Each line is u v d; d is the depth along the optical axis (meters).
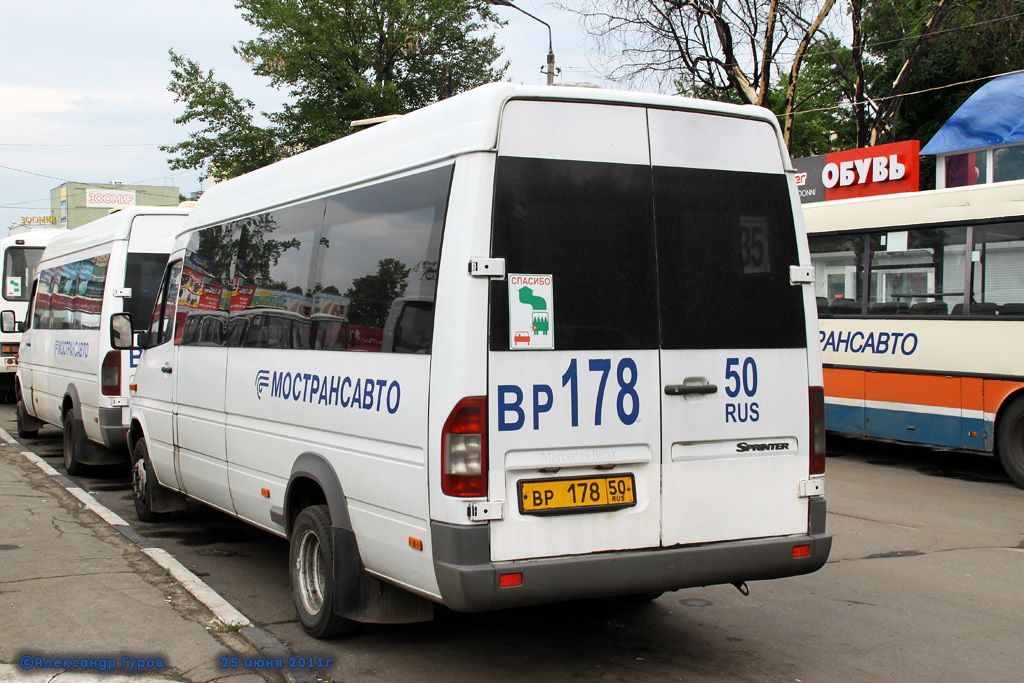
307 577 5.23
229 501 6.34
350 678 4.57
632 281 4.36
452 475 3.97
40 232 20.39
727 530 4.53
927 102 27.95
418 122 4.61
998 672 4.77
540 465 4.11
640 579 4.26
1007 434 9.98
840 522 8.27
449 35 29.09
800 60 23.97
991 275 10.25
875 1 25.64
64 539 7.34
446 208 4.19
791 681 4.62
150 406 7.77
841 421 11.86
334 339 5.00
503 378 4.04
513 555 4.05
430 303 4.20
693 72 24.38
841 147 36.34
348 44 28.00
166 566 6.45
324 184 5.39
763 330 4.67
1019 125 18.81
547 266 4.17
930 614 5.74
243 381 6.04
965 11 23.80
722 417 4.53
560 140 4.26
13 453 12.37
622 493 4.29
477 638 5.22
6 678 4.47
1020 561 6.98
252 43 28.09
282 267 5.74
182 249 7.51
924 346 10.84
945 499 9.32
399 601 4.84
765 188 4.75
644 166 4.45
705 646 5.14
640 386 4.34
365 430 4.61
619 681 4.60
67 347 10.71
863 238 11.67
